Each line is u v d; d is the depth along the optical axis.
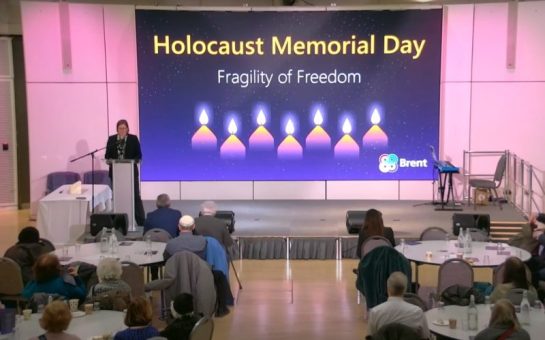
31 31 13.69
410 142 13.98
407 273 7.34
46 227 11.04
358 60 13.88
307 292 9.32
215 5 15.06
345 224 11.90
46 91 13.83
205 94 14.00
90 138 13.96
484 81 13.73
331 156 14.09
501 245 8.84
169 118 14.03
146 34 13.84
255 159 14.14
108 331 5.46
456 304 6.25
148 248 8.54
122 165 10.55
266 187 14.20
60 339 4.89
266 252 11.08
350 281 9.84
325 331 7.77
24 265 7.77
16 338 5.27
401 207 13.28
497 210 12.80
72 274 7.21
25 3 13.62
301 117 14.05
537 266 8.12
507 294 6.11
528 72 13.62
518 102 13.70
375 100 13.95
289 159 14.13
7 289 7.31
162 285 7.44
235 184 14.20
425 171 14.04
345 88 13.95
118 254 8.27
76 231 11.02
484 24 13.62
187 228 8.16
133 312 5.09
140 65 13.88
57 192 11.85
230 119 14.07
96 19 13.77
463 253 8.27
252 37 13.88
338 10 13.80
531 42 13.55
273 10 13.84
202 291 7.62
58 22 13.72
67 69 13.81
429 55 13.79
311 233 11.27
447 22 13.69
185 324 5.43
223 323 8.07
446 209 12.95
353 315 8.35
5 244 11.95
